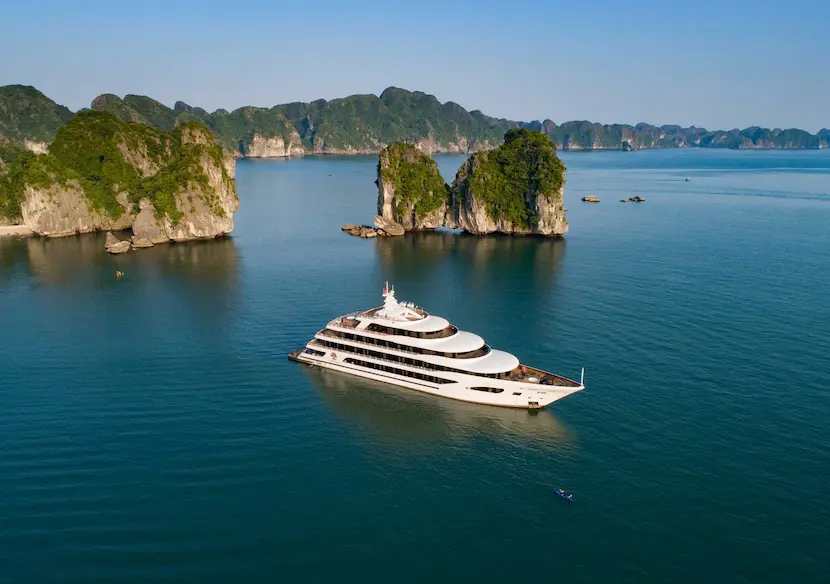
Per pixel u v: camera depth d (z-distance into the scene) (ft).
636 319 286.46
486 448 178.19
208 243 514.27
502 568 129.90
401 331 222.89
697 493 154.20
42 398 209.77
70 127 613.93
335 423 193.77
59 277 390.83
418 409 203.51
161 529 141.49
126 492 155.43
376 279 381.60
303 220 650.43
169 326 287.28
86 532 140.05
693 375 221.25
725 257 426.51
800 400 201.16
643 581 125.70
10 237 542.57
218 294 344.69
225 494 155.33
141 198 539.29
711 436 180.14
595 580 126.41
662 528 141.69
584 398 205.05
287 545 136.77
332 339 233.96
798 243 473.67
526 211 554.46
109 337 272.51
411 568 130.11
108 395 212.43
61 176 547.90
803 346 248.11
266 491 156.97
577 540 138.31
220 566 130.11
